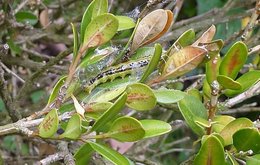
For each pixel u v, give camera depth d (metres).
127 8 0.55
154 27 0.36
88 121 0.34
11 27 0.56
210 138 0.34
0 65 0.51
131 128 0.33
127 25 0.38
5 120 0.56
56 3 0.74
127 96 0.34
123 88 0.35
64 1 0.68
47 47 0.82
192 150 0.73
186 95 0.38
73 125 0.33
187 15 0.93
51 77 0.71
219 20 0.62
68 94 0.35
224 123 0.38
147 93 0.34
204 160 0.34
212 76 0.38
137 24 0.36
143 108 0.34
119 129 0.33
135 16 0.45
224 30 0.78
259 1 0.45
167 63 0.36
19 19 0.61
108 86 0.36
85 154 0.38
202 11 0.88
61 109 0.37
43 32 0.65
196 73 0.68
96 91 0.36
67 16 0.68
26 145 0.73
